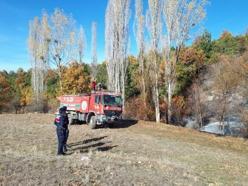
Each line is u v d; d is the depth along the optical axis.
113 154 17.39
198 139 26.98
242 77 42.94
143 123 32.59
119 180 10.84
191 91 50.97
